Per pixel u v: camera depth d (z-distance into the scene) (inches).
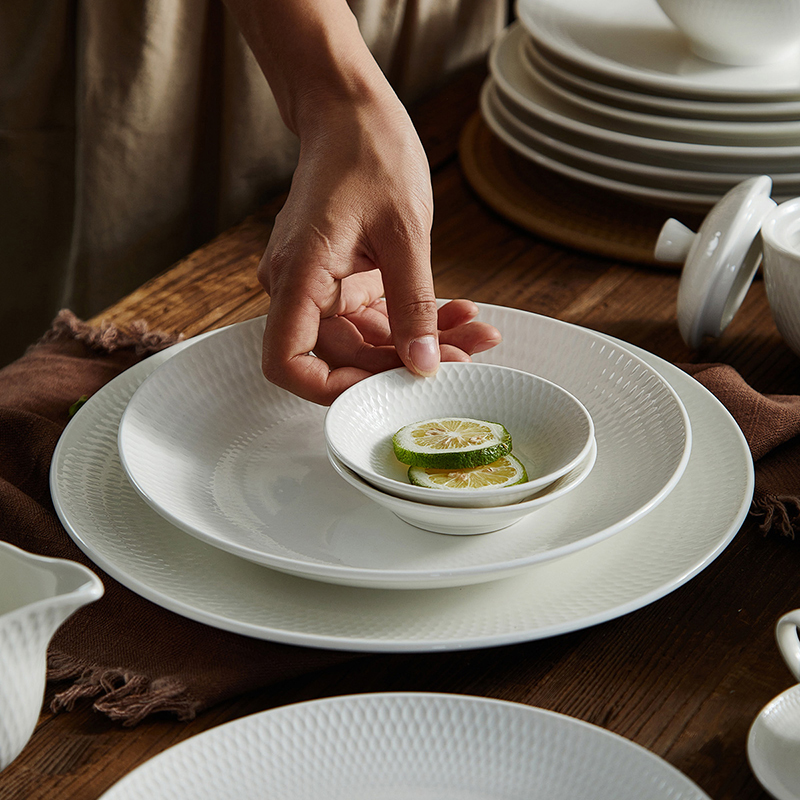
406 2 45.7
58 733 24.9
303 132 31.5
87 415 29.3
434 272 37.2
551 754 23.2
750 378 33.1
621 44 38.3
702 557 25.8
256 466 29.0
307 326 29.0
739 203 32.7
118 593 26.7
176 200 47.9
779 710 24.0
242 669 25.4
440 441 27.6
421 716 23.6
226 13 42.6
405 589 25.8
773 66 36.9
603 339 30.3
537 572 26.2
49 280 53.1
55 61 45.7
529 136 38.5
